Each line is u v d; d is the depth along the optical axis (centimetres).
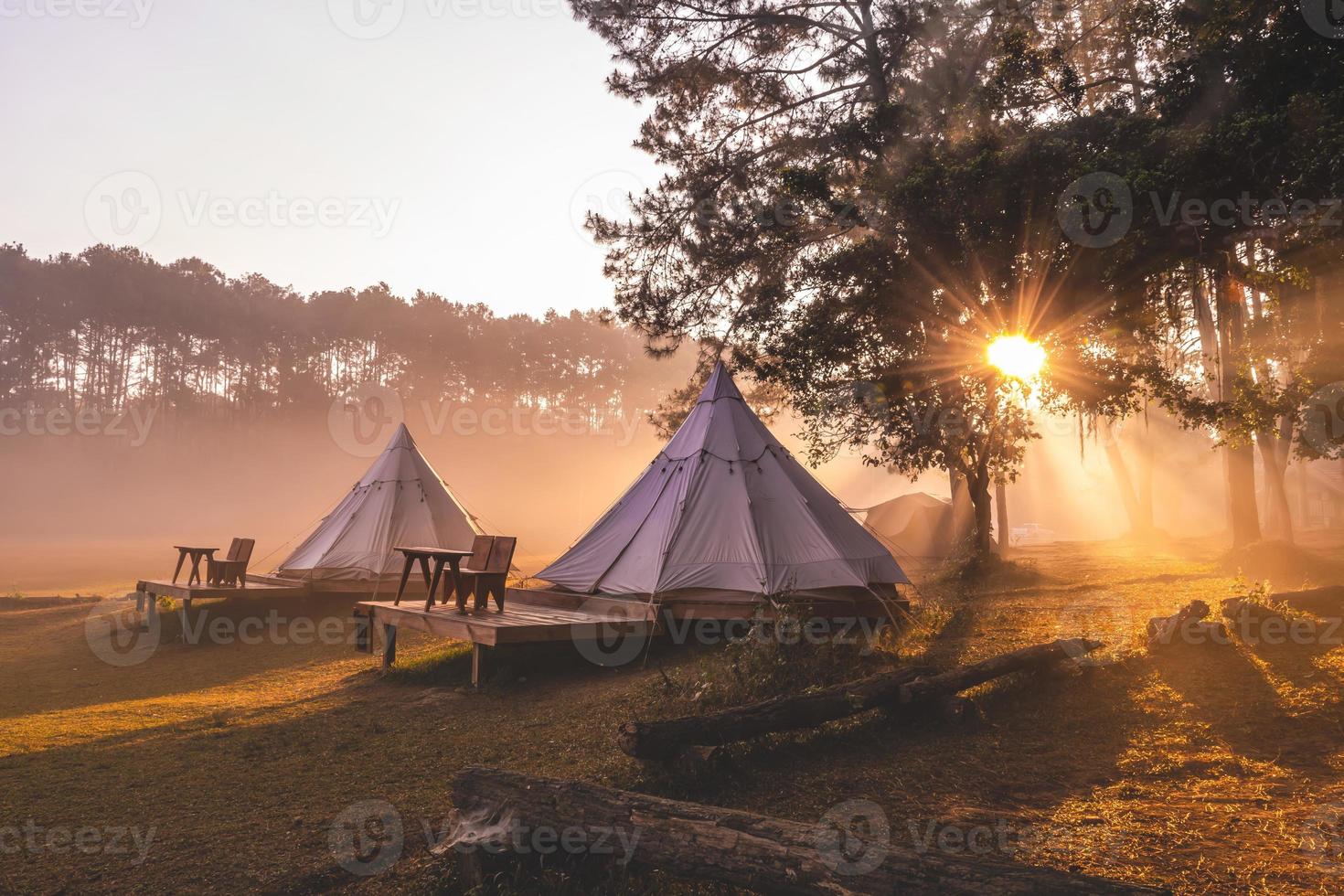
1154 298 1125
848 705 554
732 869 314
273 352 6981
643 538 991
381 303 7056
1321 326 1248
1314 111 701
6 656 1225
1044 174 991
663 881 357
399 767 548
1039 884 264
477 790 389
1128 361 1348
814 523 974
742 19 1866
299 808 468
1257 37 784
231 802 484
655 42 1878
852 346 1365
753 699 618
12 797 499
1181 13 888
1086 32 1460
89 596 2053
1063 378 1348
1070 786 475
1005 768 507
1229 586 1329
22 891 364
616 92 1886
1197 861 367
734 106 1925
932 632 935
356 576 1402
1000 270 1093
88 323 6303
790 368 1414
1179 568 1758
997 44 1566
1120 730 581
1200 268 1037
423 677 854
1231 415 1326
